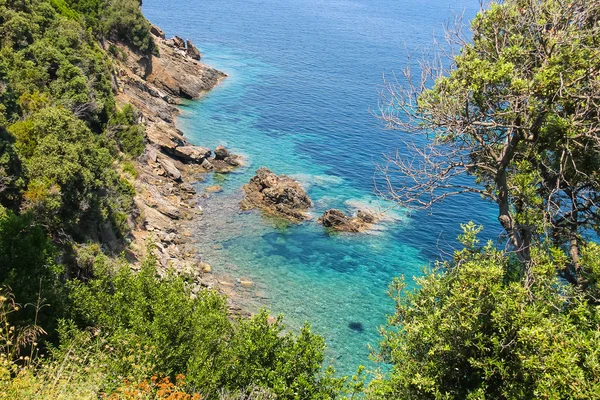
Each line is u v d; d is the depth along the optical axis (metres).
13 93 42.62
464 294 13.34
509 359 13.28
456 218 59.72
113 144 56.59
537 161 15.89
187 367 17.28
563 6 13.81
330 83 121.81
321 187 67.25
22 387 12.10
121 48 98.19
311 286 46.84
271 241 53.75
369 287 47.62
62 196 33.97
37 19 60.75
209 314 19.75
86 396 12.49
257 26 193.00
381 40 182.00
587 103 13.29
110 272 25.50
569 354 11.73
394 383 15.31
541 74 13.41
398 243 55.38
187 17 193.50
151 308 19.58
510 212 17.05
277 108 101.25
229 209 59.31
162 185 60.12
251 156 76.19
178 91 103.56
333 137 86.62
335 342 39.34
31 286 19.73
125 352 16.14
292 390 16.27
